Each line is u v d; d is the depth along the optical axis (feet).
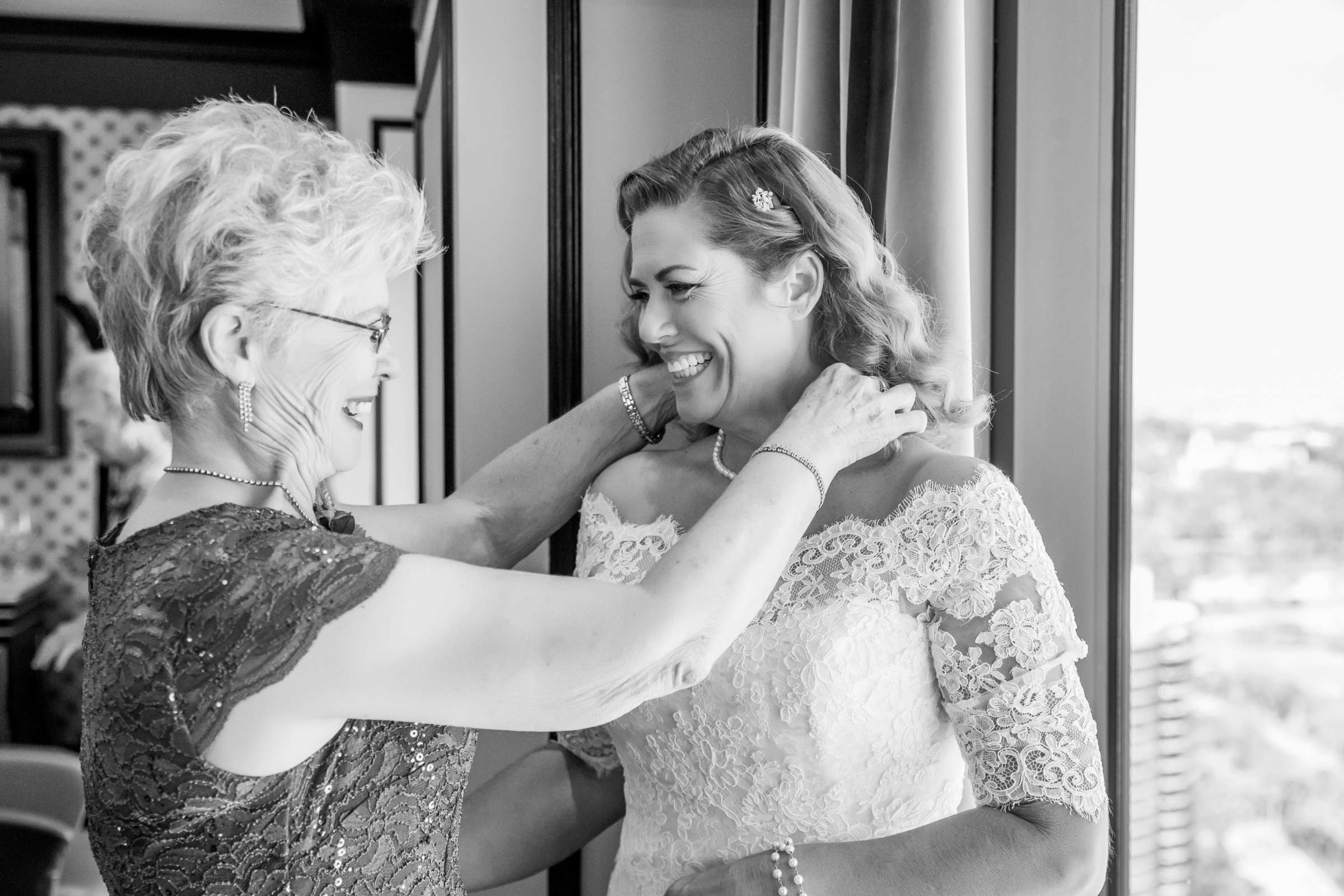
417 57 12.41
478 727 3.10
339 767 3.10
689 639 3.14
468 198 6.45
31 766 7.91
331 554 2.93
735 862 3.94
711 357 4.29
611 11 6.55
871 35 4.80
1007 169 5.24
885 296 4.33
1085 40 4.90
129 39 15.58
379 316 3.41
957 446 4.62
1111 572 4.85
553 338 6.49
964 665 3.85
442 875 3.38
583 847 6.52
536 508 4.98
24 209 15.66
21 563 15.84
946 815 4.31
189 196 3.04
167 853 2.93
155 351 3.11
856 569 4.03
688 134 6.66
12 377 15.69
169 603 2.88
